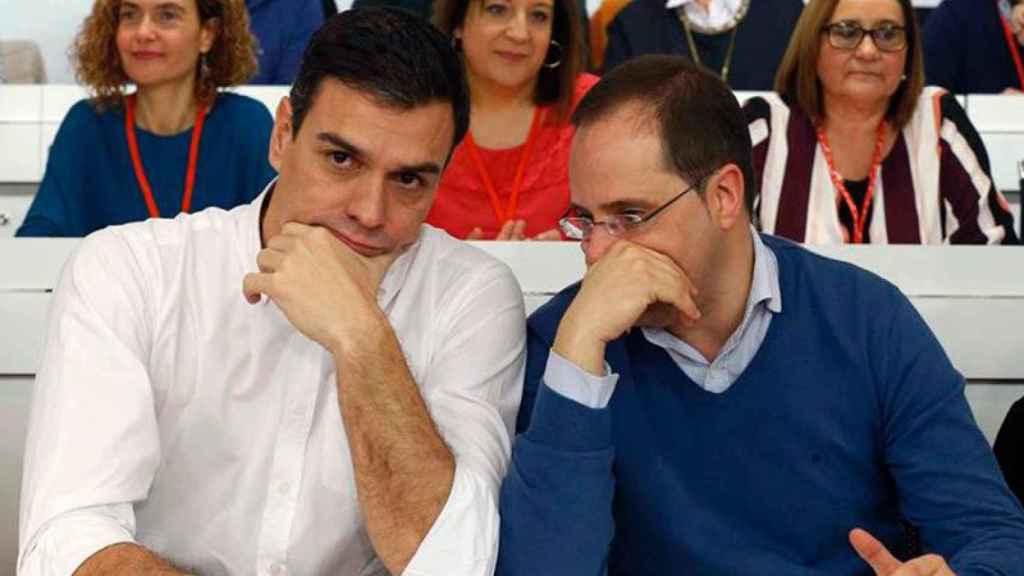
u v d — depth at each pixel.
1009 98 6.41
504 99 5.30
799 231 5.11
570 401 3.02
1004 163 6.39
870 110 5.14
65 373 3.09
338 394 3.03
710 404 3.20
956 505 3.13
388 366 3.03
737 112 3.15
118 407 3.06
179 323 3.23
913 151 5.19
